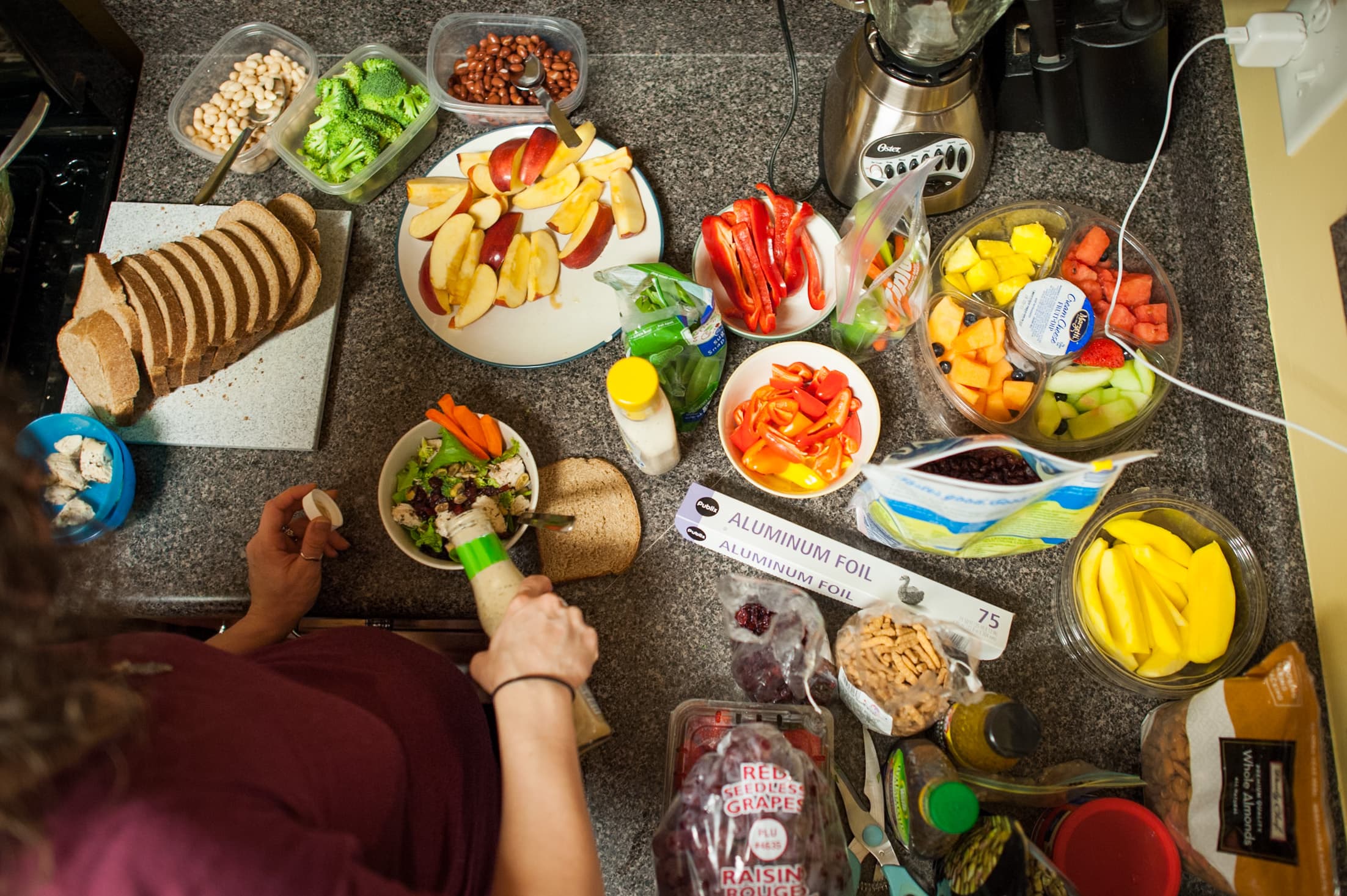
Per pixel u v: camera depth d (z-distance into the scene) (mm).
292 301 960
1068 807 776
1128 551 831
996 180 1003
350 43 1105
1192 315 962
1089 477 687
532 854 516
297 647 606
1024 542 824
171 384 948
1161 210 996
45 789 366
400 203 1038
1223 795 725
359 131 998
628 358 731
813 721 815
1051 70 896
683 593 896
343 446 955
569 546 896
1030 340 847
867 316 876
